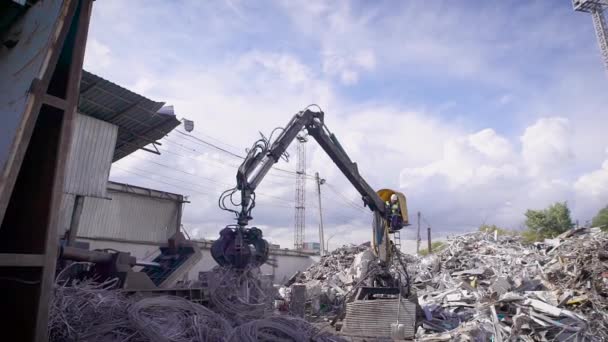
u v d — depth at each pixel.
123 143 16.39
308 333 6.74
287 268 33.44
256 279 7.94
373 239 12.19
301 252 34.88
